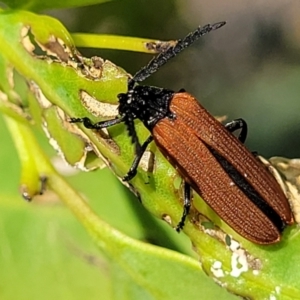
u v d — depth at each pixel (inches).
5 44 3.5
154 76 5.4
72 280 4.0
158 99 3.7
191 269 3.5
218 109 5.7
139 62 4.6
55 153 4.1
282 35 6.2
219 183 3.6
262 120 5.7
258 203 3.5
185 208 3.4
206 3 6.1
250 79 5.9
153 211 3.4
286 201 3.5
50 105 3.5
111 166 3.5
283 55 6.1
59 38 3.5
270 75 6.0
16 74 3.6
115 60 4.6
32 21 3.5
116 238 3.5
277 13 6.2
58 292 4.0
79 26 4.6
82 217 3.5
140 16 4.7
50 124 3.5
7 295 4.0
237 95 5.8
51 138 3.5
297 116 5.7
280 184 3.5
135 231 4.0
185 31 5.0
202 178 3.6
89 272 4.0
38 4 3.5
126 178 3.4
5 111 3.5
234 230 3.5
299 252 3.4
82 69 3.5
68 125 3.5
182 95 3.7
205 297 3.5
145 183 3.4
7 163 4.1
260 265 3.4
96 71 3.5
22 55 3.5
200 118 3.7
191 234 3.4
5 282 4.0
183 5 5.3
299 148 5.5
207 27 3.7
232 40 6.0
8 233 4.0
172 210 3.4
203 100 5.7
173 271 3.5
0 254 4.0
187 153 3.6
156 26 4.8
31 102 3.5
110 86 3.5
